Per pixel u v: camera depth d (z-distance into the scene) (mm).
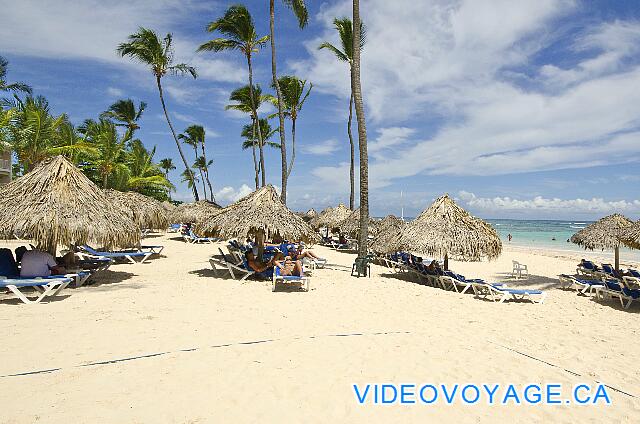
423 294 9797
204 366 4688
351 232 22359
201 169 53188
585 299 10227
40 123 24344
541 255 27656
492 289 9805
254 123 28797
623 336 6891
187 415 3600
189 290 9156
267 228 10531
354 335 6121
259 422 3557
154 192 39219
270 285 10188
